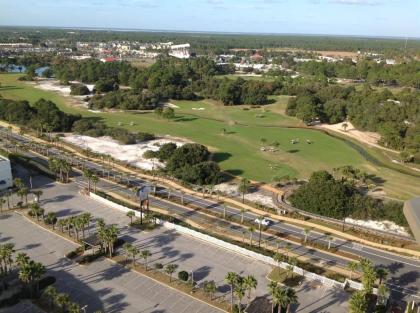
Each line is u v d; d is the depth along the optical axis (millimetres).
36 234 103250
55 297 72812
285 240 104562
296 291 83688
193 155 150375
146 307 78125
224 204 124438
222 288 84250
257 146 182875
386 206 118062
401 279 89438
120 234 104438
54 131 196625
